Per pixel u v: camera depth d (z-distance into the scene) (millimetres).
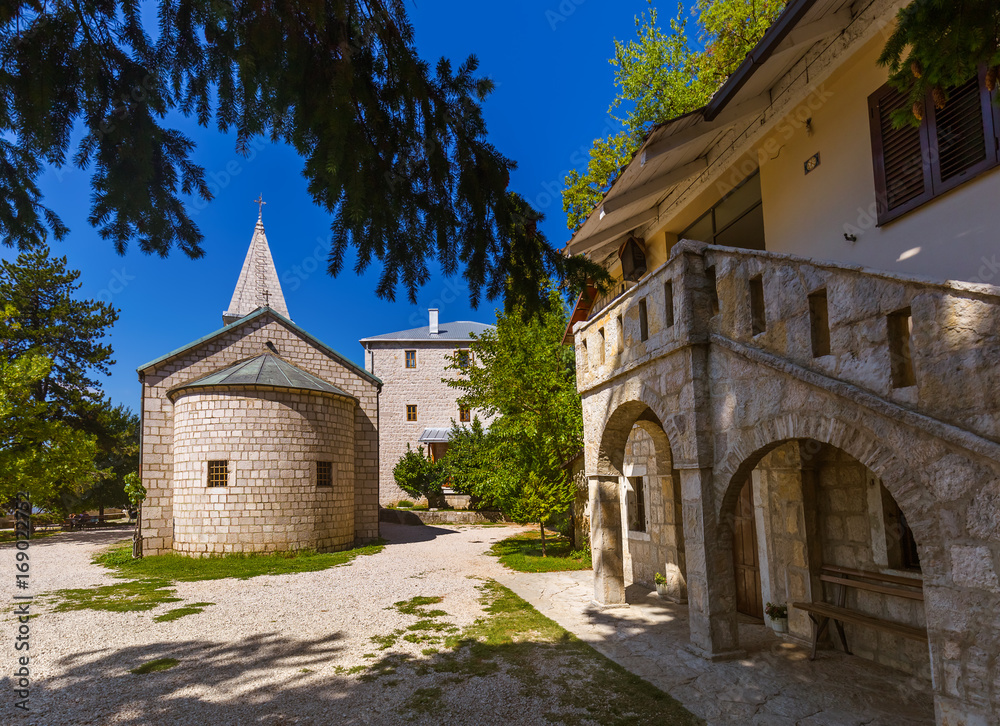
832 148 5953
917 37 2797
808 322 4379
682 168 8641
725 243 9156
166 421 17281
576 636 7020
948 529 3139
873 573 5711
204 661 6449
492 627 7582
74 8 3199
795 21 4977
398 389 35375
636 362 6957
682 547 8844
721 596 5855
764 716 4523
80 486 20703
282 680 5723
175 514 16219
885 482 3570
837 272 4059
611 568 8562
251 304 29172
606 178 19344
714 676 5398
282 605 9477
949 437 3068
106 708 5066
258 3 3088
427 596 9922
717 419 5660
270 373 17078
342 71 3227
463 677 5648
